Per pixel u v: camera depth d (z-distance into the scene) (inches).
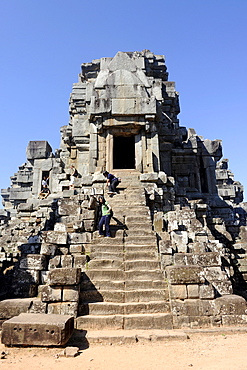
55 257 335.0
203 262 314.3
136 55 887.1
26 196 923.4
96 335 243.0
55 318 240.7
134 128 634.2
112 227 409.1
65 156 776.3
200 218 513.7
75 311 269.3
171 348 223.0
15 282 324.8
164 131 730.8
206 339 243.1
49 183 764.6
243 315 271.3
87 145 677.9
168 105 808.3
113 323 263.0
